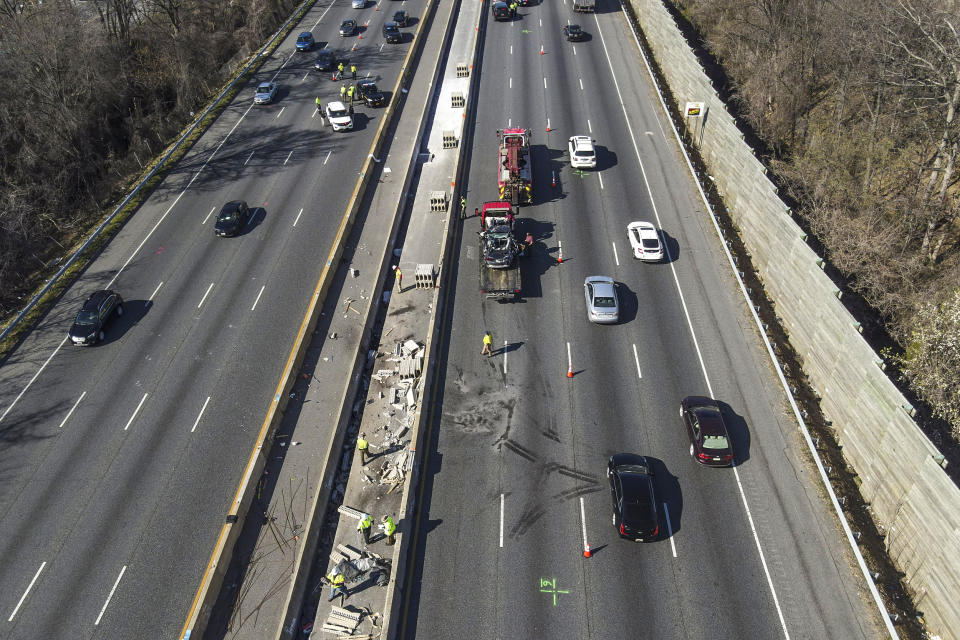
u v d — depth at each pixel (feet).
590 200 157.58
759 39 182.80
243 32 257.75
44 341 130.31
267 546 95.20
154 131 196.65
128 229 159.94
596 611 83.71
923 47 137.39
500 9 247.09
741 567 87.81
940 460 81.66
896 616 82.48
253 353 125.39
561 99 199.11
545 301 131.03
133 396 117.80
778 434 104.83
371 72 226.99
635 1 250.78
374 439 109.81
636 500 90.58
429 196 165.48
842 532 91.76
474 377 116.67
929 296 116.47
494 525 93.81
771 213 130.00
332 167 178.50
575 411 109.60
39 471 105.60
